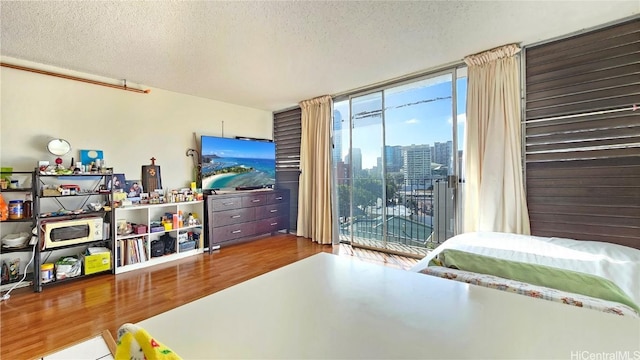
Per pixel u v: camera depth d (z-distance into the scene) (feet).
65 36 7.57
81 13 6.47
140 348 1.58
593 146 7.56
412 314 2.18
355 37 7.88
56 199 9.76
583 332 1.92
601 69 7.44
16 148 9.05
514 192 8.36
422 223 11.29
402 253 11.84
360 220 13.32
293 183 16.15
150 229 10.95
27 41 7.83
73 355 5.47
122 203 10.42
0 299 7.79
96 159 10.46
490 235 6.68
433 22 7.14
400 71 10.55
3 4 6.07
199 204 12.73
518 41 8.25
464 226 9.40
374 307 2.31
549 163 8.20
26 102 9.23
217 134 14.44
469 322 2.06
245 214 13.88
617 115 7.25
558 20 7.14
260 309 2.28
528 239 6.22
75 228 9.20
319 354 1.71
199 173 13.34
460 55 9.18
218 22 6.98
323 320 2.11
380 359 1.65
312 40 8.02
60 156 9.82
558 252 5.22
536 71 8.38
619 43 7.22
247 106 15.80
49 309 7.29
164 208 12.37
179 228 11.84
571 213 7.87
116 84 11.12
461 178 10.05
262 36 7.74
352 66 10.05
